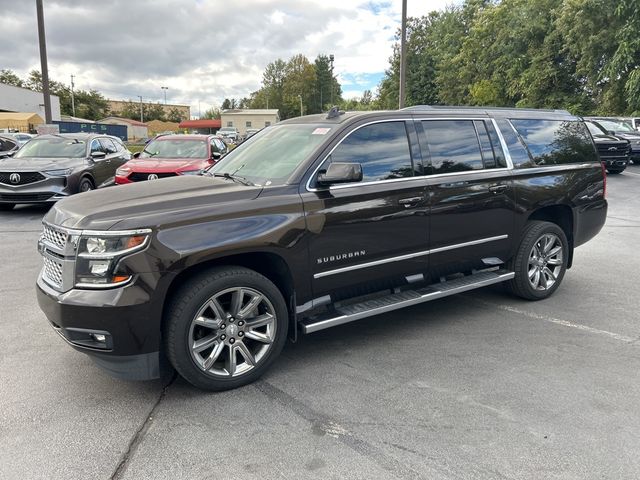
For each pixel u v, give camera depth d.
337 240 3.90
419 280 4.49
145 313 3.18
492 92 35.50
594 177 5.70
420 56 53.25
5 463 2.76
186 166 10.32
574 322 4.81
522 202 5.04
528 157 5.16
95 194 3.82
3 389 3.58
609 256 7.35
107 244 3.14
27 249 7.79
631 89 25.59
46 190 10.45
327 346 4.32
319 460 2.78
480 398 3.42
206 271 3.45
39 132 16.67
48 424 3.14
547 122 5.48
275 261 3.76
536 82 33.34
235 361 3.57
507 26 36.44
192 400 3.43
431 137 4.53
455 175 4.57
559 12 31.08
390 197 4.14
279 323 3.71
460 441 2.94
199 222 3.36
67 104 107.88
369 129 4.19
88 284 3.16
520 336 4.49
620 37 26.73
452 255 4.64
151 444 2.94
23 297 5.55
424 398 3.43
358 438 2.98
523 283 5.23
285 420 3.18
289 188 3.75
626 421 3.13
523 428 3.06
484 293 5.73
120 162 13.28
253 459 2.79
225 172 4.46
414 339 4.45
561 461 2.75
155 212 3.31
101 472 2.69
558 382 3.64
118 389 3.59
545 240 5.32
